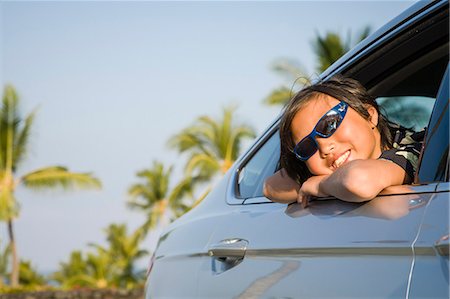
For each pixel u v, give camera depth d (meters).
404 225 1.38
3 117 30.70
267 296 1.64
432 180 1.47
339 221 1.54
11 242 31.39
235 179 2.15
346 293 1.42
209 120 32.88
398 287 1.32
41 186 30.94
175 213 32.81
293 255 1.60
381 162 1.58
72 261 42.66
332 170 1.70
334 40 24.86
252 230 1.80
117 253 42.00
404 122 2.07
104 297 26.14
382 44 1.90
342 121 1.69
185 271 2.03
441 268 1.26
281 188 1.79
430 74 2.01
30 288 31.59
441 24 1.79
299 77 1.99
